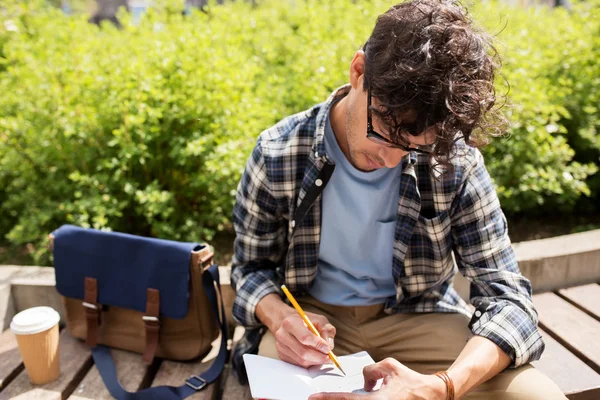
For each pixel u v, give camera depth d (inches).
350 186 59.9
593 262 88.1
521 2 158.2
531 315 55.6
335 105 60.6
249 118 105.4
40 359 66.0
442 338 61.8
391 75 44.3
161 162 104.7
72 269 72.6
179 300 67.7
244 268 66.7
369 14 120.8
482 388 54.0
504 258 59.0
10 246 117.1
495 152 115.3
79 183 100.7
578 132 123.0
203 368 71.4
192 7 134.2
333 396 47.8
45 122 104.3
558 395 51.5
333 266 65.2
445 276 64.3
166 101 98.9
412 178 58.5
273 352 60.1
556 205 125.3
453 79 42.7
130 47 115.0
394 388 48.0
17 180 109.0
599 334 75.1
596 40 122.2
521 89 106.9
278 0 152.5
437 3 46.6
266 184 62.1
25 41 122.1
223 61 102.0
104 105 101.0
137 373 70.4
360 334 64.3
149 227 111.7
